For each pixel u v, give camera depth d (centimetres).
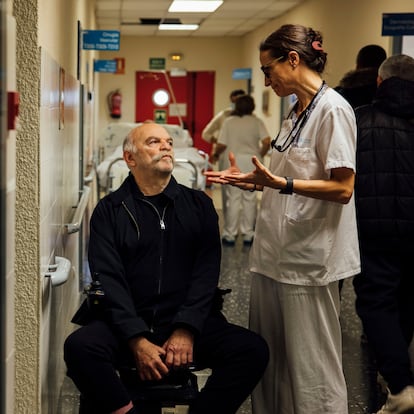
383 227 296
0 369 116
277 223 246
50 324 267
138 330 228
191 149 720
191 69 1427
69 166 393
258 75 1261
